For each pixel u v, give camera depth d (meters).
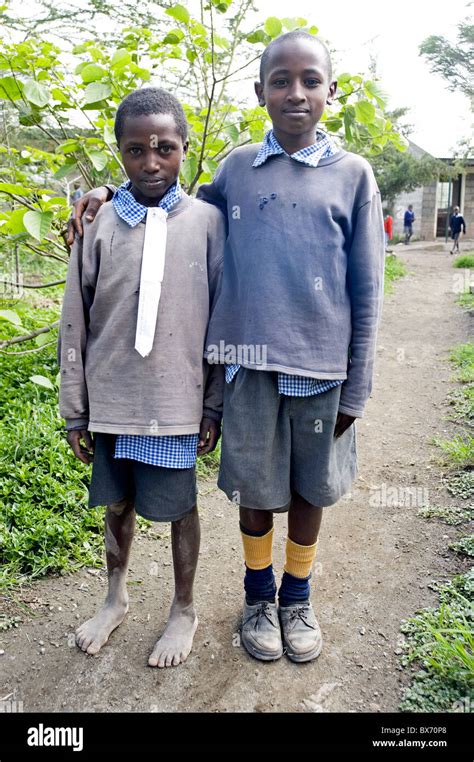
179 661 2.04
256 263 1.86
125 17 4.70
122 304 1.87
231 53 3.85
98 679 1.99
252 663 2.06
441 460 3.60
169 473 1.94
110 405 1.90
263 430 1.90
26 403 3.88
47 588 2.43
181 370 1.90
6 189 3.03
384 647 2.14
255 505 1.95
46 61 3.23
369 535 2.88
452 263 14.62
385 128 3.44
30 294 6.78
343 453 2.06
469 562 2.58
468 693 1.89
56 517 2.73
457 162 21.31
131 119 1.83
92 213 1.96
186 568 2.09
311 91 1.82
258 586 2.14
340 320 1.88
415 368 5.68
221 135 3.85
